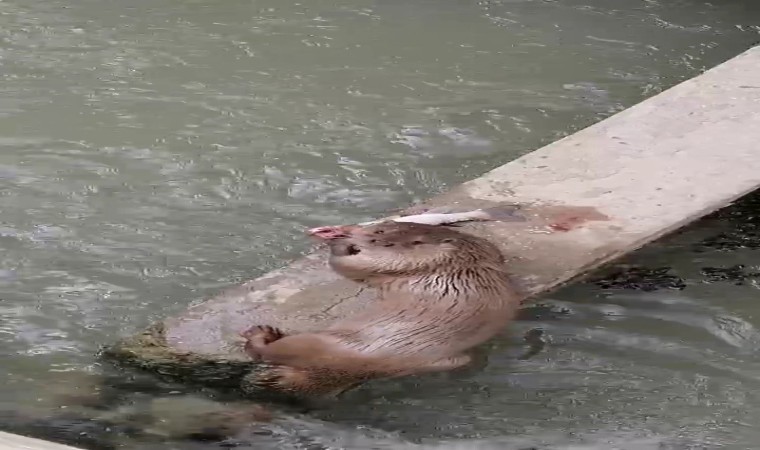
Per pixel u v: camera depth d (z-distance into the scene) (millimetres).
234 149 12516
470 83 14469
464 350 8383
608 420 7859
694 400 8094
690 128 12297
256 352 8258
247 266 10125
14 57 15156
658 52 15648
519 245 9867
